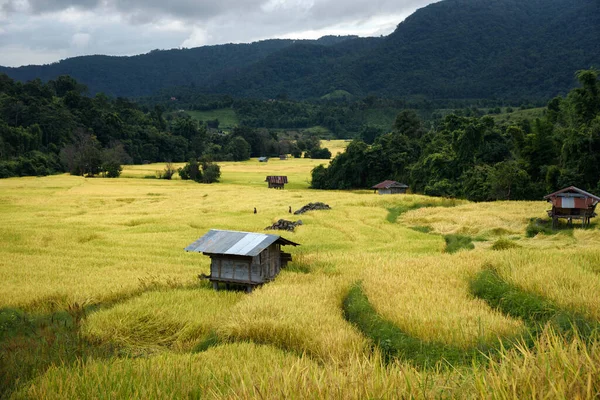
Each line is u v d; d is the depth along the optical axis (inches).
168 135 6973.4
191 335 695.7
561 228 1710.1
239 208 2362.2
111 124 6530.5
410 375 251.8
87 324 703.1
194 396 398.6
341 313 737.6
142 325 711.1
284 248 1437.0
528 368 202.8
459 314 616.1
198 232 1763.0
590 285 667.4
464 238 1561.3
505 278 767.7
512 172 2637.8
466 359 481.7
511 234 1609.3
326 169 4256.9
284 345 617.9
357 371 266.2
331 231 1732.3
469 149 3265.3
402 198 2576.3
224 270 981.2
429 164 3437.5
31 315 815.1
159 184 3996.1
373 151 4050.2
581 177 2364.7
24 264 1233.4
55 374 440.5
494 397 190.2
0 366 504.1
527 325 567.5
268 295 808.9
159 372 459.2
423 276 861.2
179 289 951.6
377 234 1688.0
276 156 7465.6
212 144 7165.4
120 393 399.9
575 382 180.4
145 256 1359.5
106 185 3794.3
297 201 2615.7
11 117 5841.5
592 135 2329.0
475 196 2842.0
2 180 4082.2
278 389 242.7
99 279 1051.3
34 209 2421.3
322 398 230.5
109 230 1835.6
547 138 2701.8
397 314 639.1
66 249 1464.1
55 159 5354.3
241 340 639.1
